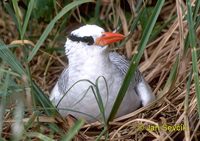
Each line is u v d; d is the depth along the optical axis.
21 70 9.77
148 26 9.70
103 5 14.61
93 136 10.51
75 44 10.42
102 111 9.62
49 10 13.30
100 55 10.31
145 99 11.21
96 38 10.27
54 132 10.22
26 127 9.41
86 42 10.30
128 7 14.29
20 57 13.16
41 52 13.88
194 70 9.27
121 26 13.79
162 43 12.88
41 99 10.12
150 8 13.12
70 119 10.24
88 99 10.44
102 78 10.34
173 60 12.53
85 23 14.14
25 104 9.69
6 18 14.72
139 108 11.12
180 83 11.34
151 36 12.80
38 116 9.68
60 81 10.93
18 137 8.69
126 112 10.97
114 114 10.09
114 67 10.66
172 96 11.39
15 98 9.15
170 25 13.80
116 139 10.31
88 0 10.52
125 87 9.81
